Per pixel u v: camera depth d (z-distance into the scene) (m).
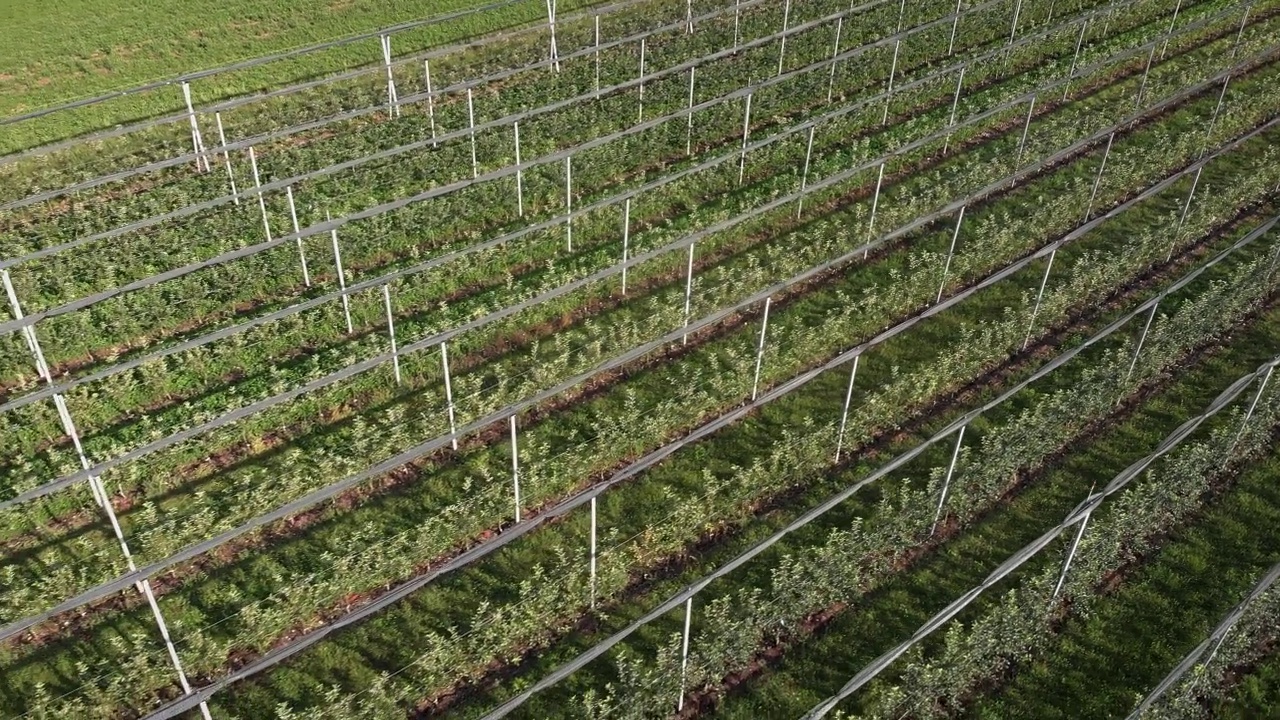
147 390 17.64
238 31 30.95
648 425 16.83
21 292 19.75
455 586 14.66
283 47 29.95
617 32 29.80
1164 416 17.45
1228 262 20.92
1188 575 14.88
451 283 20.20
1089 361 18.39
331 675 13.56
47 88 27.92
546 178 23.06
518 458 16.47
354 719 12.83
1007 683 13.56
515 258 20.91
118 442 16.67
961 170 23.59
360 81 27.91
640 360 18.50
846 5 30.86
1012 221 21.88
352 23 31.42
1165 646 13.91
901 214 21.89
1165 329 18.53
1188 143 24.34
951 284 20.19
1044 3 30.55
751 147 20.89
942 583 14.75
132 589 14.54
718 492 15.93
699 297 19.47
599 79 27.44
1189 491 15.80
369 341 18.52
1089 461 16.66
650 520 15.55
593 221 21.81
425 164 23.80
